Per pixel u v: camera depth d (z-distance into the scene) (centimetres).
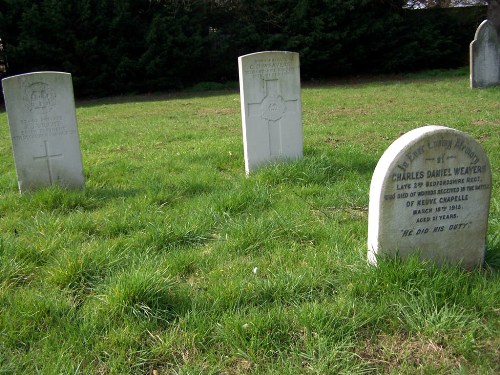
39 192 274
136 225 231
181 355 140
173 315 155
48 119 289
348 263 181
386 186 168
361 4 1074
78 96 1063
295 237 212
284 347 141
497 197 244
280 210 242
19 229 233
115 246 202
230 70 1145
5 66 1027
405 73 1133
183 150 404
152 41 1030
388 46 1124
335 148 380
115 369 134
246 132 319
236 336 144
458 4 1209
